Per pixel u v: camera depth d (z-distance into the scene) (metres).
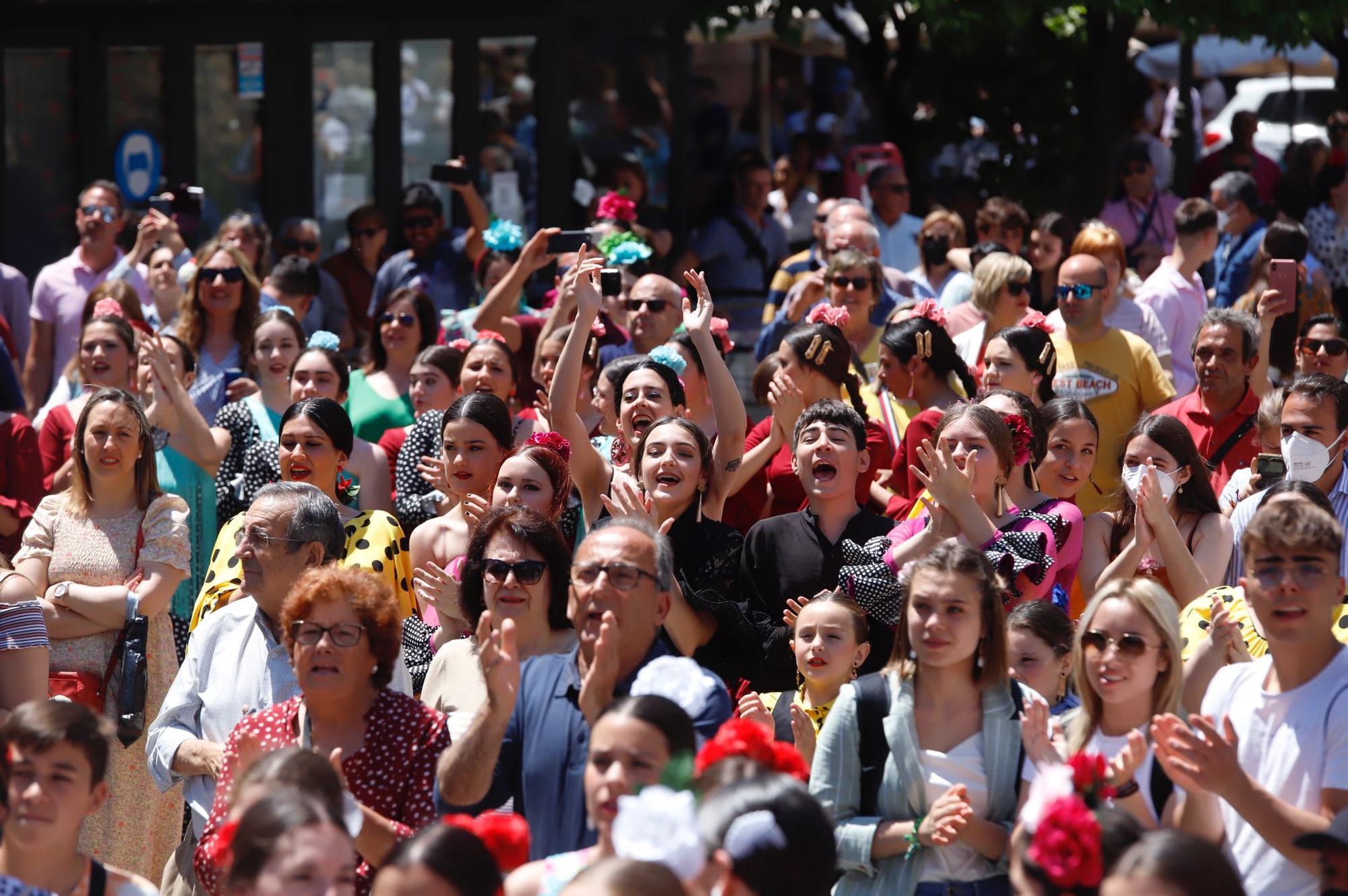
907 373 23.77
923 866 13.78
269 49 38.03
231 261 27.33
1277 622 13.31
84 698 19.20
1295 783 13.30
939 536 17.52
